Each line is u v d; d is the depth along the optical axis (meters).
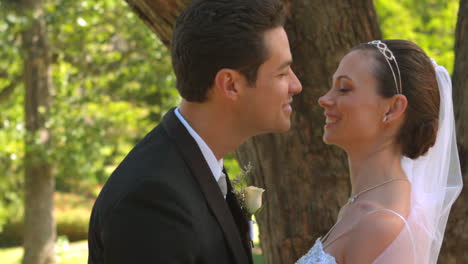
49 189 10.22
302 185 2.74
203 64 1.60
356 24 2.68
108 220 1.53
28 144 9.12
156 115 10.61
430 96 1.83
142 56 9.25
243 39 1.57
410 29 9.09
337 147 2.68
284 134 2.72
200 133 1.69
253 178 2.85
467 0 2.81
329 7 2.63
